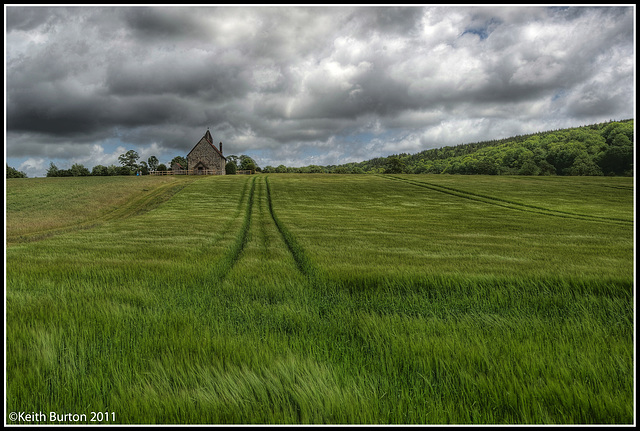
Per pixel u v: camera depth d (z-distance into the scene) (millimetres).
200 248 16484
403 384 4324
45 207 38188
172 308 7242
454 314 7473
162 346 5254
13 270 10453
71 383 4176
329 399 3879
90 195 46938
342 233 24375
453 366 4750
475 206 46156
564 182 71062
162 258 13453
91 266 11195
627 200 49406
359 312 7355
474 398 4082
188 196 50156
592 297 8203
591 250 17188
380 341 5602
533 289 9055
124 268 10984
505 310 7766
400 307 8016
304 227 27641
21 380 4152
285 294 8742
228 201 46750
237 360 4848
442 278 9703
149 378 4348
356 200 51625
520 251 16844
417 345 5328
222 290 8992
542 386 4250
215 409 3729
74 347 5062
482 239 22234
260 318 6871
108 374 4457
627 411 3707
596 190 59312
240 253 16234
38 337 5273
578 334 5977
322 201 49969
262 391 4012
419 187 66000
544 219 35094
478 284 9430
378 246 18172
